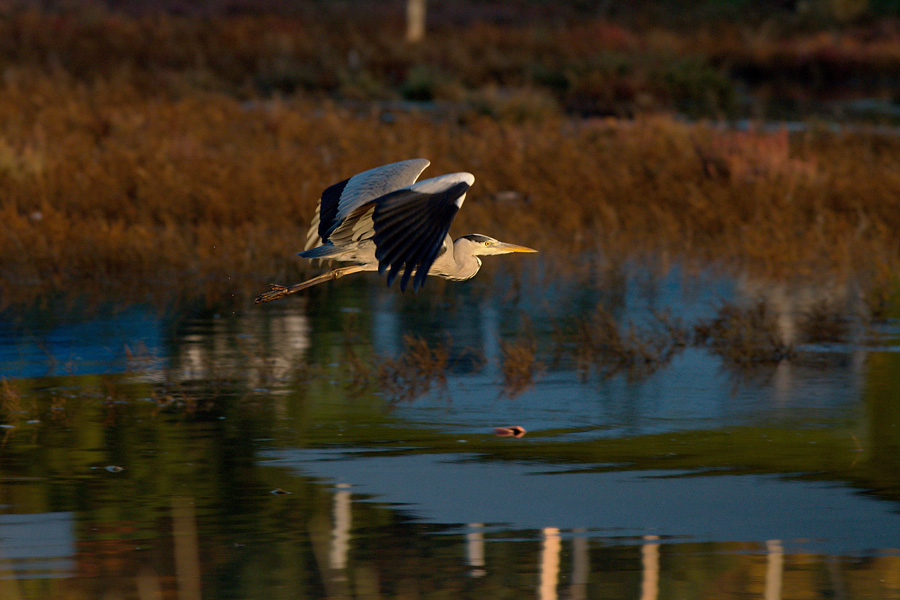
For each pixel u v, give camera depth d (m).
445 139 26.16
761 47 55.72
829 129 29.88
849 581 7.46
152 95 36.22
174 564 7.66
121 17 57.91
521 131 27.28
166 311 15.23
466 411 11.09
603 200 21.58
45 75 38.66
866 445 10.04
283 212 20.41
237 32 54.09
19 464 9.50
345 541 8.04
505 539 8.08
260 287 16.80
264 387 11.89
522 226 20.12
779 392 11.71
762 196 20.86
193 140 24.67
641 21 73.00
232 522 8.36
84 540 8.02
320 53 49.38
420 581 7.45
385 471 9.40
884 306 15.45
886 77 53.19
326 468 9.46
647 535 8.16
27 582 7.36
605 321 13.67
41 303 15.52
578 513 8.54
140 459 9.65
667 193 21.62
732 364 12.84
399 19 70.19
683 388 11.90
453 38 55.59
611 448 9.99
